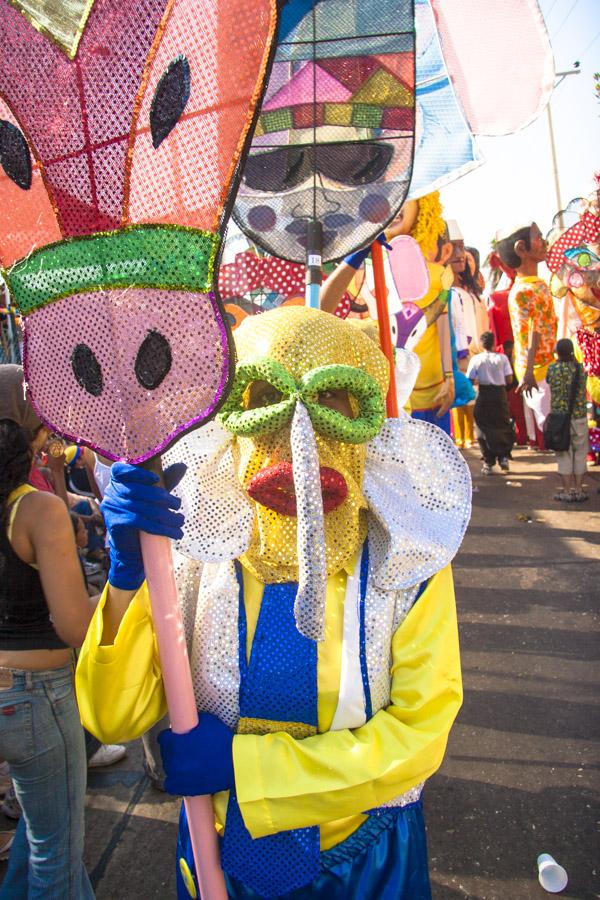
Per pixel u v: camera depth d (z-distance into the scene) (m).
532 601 4.77
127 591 1.29
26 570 1.84
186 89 0.99
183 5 0.97
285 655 1.35
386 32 1.96
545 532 6.27
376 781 1.23
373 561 1.41
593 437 8.45
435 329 5.71
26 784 1.86
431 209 5.44
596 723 3.35
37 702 1.84
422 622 1.38
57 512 1.82
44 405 1.21
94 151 1.06
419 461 1.47
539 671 3.85
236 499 1.40
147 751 3.00
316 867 1.30
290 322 1.38
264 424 1.27
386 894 1.34
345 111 2.01
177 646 1.23
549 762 3.09
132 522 1.17
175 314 1.05
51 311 1.16
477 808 2.83
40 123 1.09
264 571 1.39
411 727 1.31
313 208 2.06
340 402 1.40
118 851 2.73
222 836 1.38
